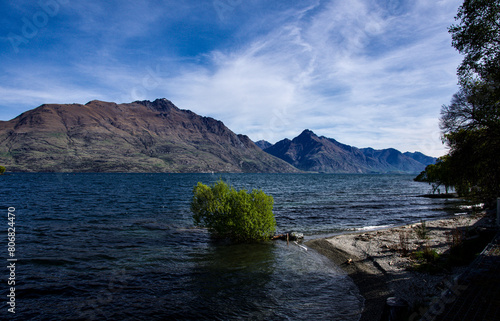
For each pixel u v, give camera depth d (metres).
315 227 26.81
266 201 21.58
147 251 17.92
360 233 23.88
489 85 15.32
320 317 9.92
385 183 128.25
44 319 9.62
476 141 15.85
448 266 13.12
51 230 23.91
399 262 15.11
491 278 8.98
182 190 79.19
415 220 30.70
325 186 99.25
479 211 33.12
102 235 22.34
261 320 9.71
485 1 15.08
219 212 21.62
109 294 11.62
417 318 7.54
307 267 15.29
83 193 63.50
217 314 10.12
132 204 44.53
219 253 17.73
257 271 14.55
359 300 11.28
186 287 12.41
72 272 14.02
